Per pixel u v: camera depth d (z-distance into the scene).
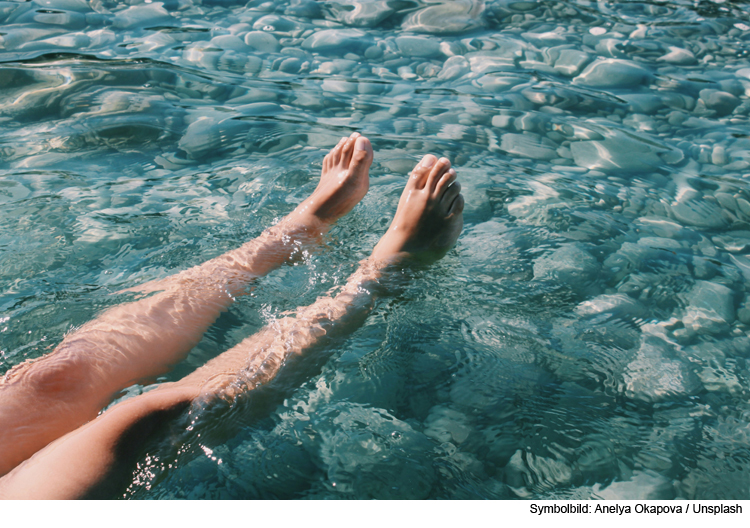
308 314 1.50
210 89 3.10
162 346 1.37
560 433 1.24
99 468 0.99
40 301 1.54
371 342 1.46
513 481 1.14
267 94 3.07
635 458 1.18
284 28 4.02
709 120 2.90
